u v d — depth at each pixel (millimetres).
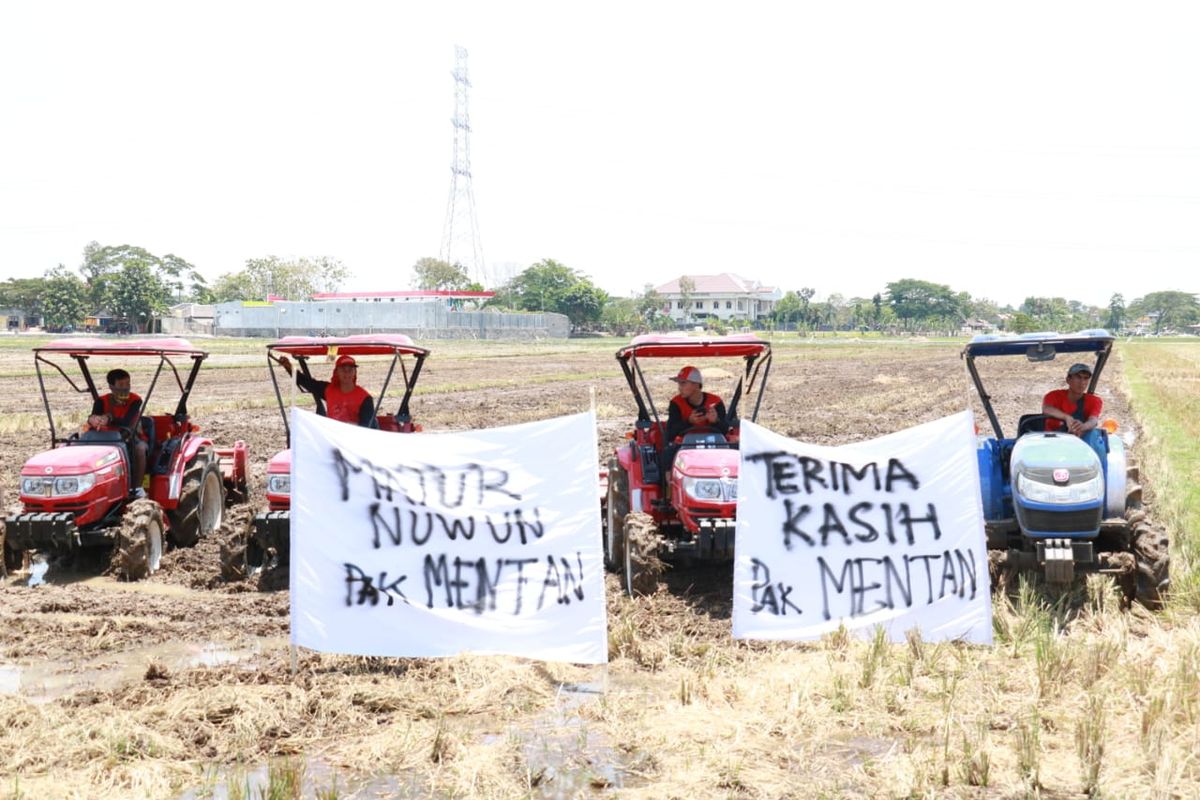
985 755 5355
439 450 7367
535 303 134375
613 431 21734
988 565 8078
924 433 7570
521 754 5719
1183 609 8117
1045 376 42375
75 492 9789
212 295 130875
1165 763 5230
